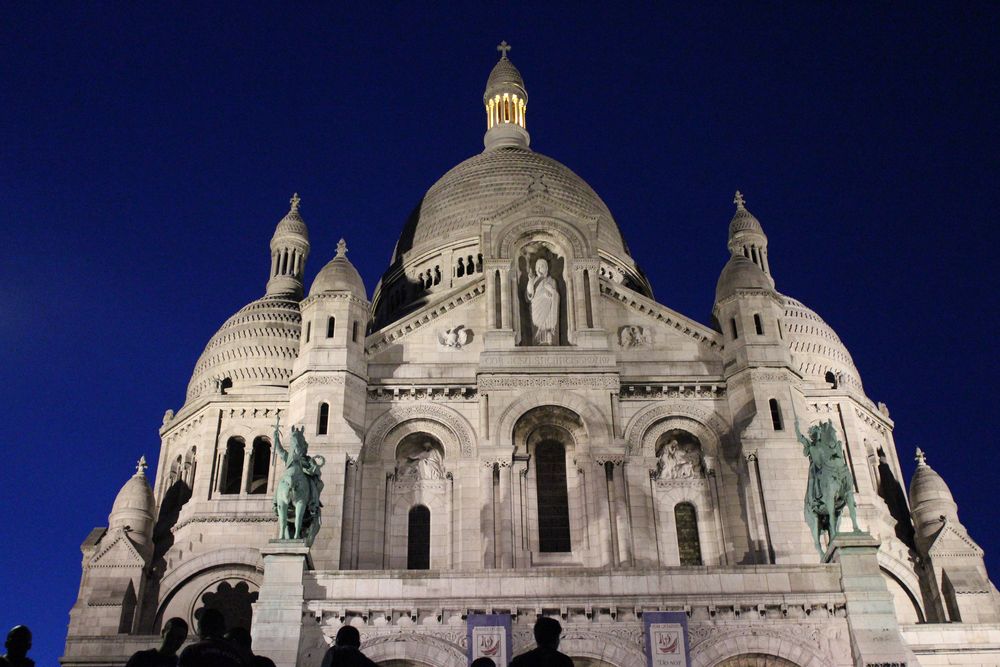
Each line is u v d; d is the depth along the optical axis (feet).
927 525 203.82
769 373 172.86
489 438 168.66
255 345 226.99
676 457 173.06
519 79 315.78
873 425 224.53
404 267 256.11
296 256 262.88
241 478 210.59
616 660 129.08
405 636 131.03
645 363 178.60
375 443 170.81
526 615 132.16
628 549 161.07
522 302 185.06
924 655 158.92
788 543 158.92
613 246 255.70
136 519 199.31
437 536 165.78
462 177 273.95
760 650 130.31
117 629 184.14
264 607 130.82
